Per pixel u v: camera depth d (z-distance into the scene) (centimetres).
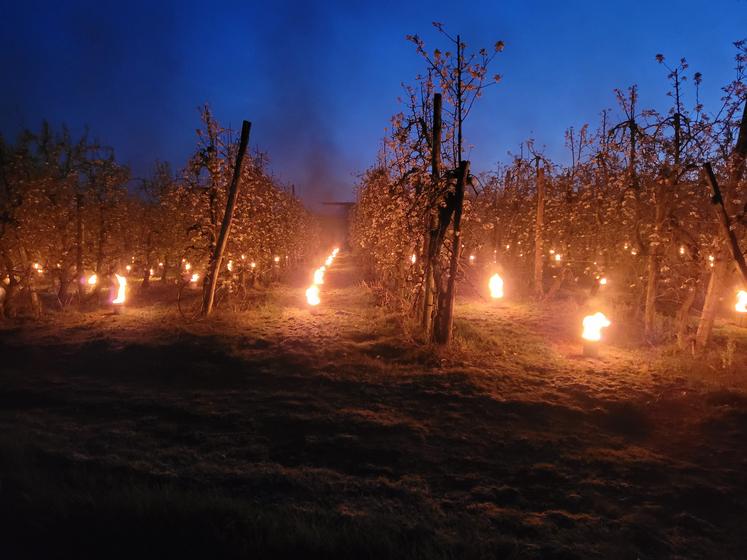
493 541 342
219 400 637
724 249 796
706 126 852
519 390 658
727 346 820
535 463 470
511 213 1680
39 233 1080
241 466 464
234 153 1184
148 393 666
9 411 604
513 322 1069
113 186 1266
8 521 358
